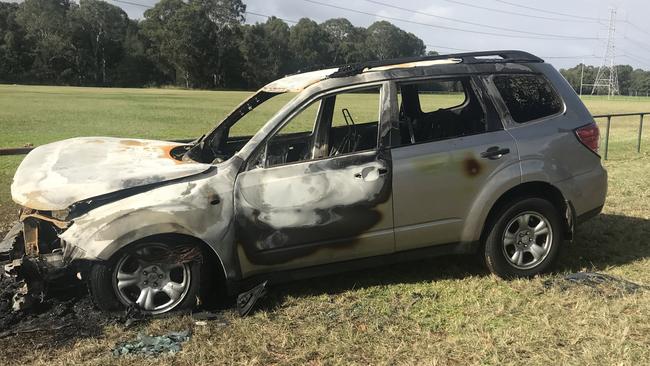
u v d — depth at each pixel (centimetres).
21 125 2014
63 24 10419
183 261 383
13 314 392
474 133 439
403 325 380
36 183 376
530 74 463
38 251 398
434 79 435
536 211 452
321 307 410
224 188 384
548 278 456
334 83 415
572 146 457
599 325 377
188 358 336
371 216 411
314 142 475
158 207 368
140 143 496
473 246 445
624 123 2645
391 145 416
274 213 392
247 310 393
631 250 542
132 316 379
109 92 6303
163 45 10788
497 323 383
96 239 359
